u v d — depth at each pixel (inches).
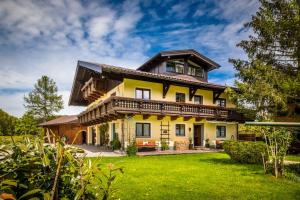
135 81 804.6
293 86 646.5
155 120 844.0
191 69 1014.4
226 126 1053.2
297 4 685.9
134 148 659.4
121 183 308.0
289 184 311.1
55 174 73.5
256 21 778.2
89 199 77.5
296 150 754.8
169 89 882.8
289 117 741.3
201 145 976.9
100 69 696.4
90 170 75.8
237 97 690.8
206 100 986.1
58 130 1376.7
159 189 281.0
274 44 785.6
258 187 294.0
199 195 258.1
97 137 1073.5
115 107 676.7
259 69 718.5
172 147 861.8
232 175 368.2
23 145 74.5
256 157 478.9
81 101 1304.1
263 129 390.0
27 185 70.6
